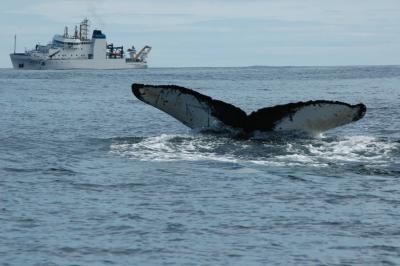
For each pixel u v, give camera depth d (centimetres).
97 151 5519
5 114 10281
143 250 2867
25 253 2822
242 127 5350
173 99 5362
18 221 3288
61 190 3997
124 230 3145
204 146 5197
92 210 3503
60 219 3328
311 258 2770
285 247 2906
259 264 2705
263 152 4969
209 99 5375
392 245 2923
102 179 4312
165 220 3312
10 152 5562
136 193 3900
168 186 4066
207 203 3644
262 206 3578
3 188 4053
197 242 2975
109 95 17300
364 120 9156
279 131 5288
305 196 3800
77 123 8756
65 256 2791
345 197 3778
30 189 4028
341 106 5175
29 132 7369
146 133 7556
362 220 3309
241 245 2933
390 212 3459
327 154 4956
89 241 2981
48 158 5209
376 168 4556
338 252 2841
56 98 15575
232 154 4950
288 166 4606
